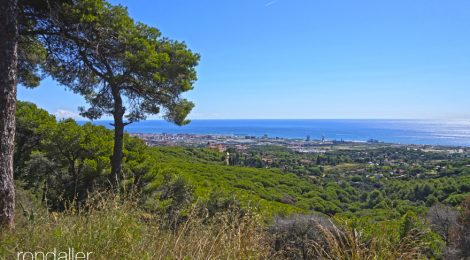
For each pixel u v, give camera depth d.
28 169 12.53
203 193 12.13
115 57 9.84
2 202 4.23
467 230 13.24
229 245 3.21
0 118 4.36
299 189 35.59
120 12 9.51
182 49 11.23
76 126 13.05
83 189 11.43
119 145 10.83
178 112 11.80
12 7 4.54
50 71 10.41
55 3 7.67
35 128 14.20
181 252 3.11
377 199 35.91
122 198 4.09
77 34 8.62
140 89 10.96
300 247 5.23
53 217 3.74
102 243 2.95
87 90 11.35
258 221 3.79
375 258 3.17
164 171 13.16
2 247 2.94
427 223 7.63
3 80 4.42
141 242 3.16
